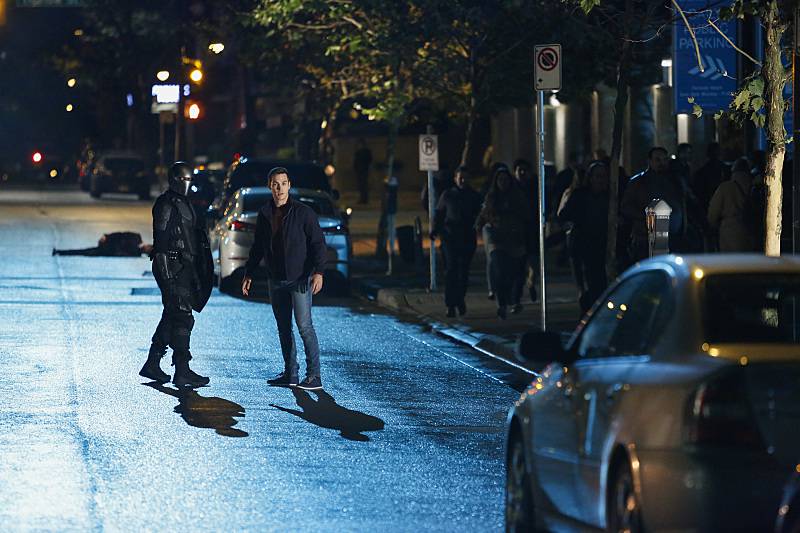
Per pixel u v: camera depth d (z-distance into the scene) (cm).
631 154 5644
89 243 5322
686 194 2866
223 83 12244
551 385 1153
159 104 7894
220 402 2020
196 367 2373
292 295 2170
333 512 1367
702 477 901
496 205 3042
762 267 1009
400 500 1425
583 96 4216
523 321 3027
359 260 4725
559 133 6881
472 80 4047
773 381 909
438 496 1447
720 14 1955
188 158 9125
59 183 14088
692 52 2738
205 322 3044
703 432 907
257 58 5659
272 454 1655
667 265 1048
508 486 1259
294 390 2159
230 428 1819
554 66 2536
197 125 13912
